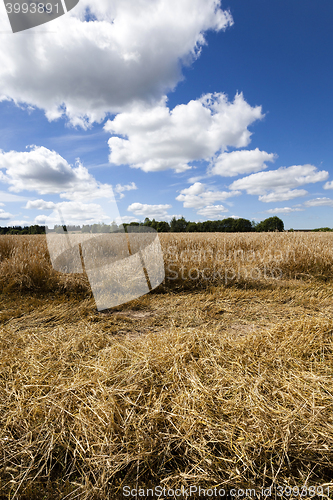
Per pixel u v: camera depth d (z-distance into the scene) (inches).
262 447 46.7
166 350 77.0
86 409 54.0
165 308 125.3
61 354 78.2
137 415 53.1
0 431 49.5
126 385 62.1
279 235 366.9
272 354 76.4
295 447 47.0
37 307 123.0
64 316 113.0
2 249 220.7
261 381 63.9
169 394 59.7
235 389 61.6
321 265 182.5
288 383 62.7
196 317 113.9
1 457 45.7
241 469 43.6
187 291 151.1
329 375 67.6
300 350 79.0
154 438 48.4
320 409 54.0
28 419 52.3
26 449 46.3
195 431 49.4
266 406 55.5
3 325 103.4
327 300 131.2
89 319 110.3
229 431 49.3
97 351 82.7
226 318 114.0
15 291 143.6
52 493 39.9
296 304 129.5
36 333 95.7
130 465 44.5
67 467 44.6
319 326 92.1
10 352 79.4
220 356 75.7
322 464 44.8
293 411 53.7
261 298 138.9
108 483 40.8
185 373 66.6
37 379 65.9
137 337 94.7
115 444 46.1
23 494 39.4
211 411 54.8
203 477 41.4
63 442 47.5
